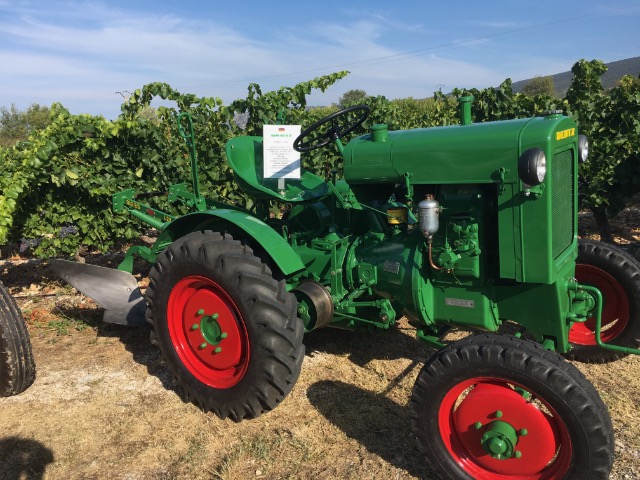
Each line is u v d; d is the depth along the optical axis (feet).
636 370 12.51
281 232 13.07
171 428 10.81
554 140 8.70
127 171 19.35
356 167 10.73
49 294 19.29
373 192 11.64
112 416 11.27
